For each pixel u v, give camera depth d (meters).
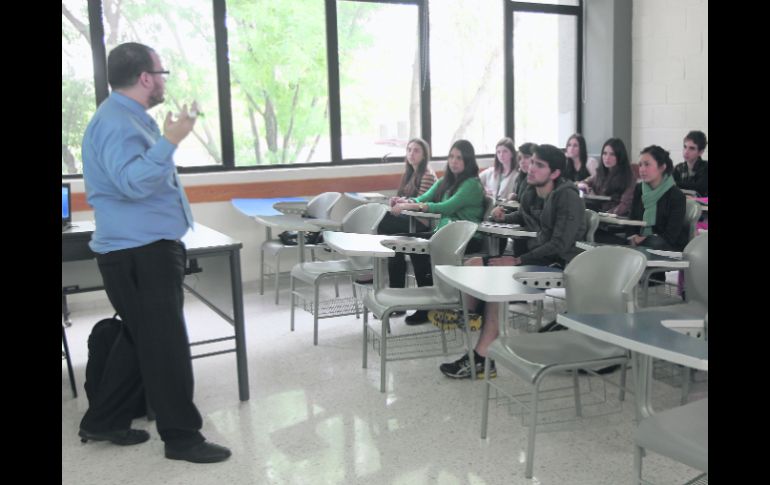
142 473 2.41
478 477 2.28
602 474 2.28
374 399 3.00
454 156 4.44
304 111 5.70
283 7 5.50
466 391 3.06
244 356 3.00
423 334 3.94
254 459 2.47
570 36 6.92
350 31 5.79
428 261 4.27
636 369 1.97
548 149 3.44
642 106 6.78
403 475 2.31
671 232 3.89
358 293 4.99
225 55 5.32
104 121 2.31
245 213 4.66
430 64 6.18
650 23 6.61
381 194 5.79
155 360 2.42
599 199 5.27
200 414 2.78
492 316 3.17
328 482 2.28
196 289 3.26
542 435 2.58
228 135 5.42
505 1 6.48
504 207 4.97
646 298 3.60
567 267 2.50
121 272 2.40
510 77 6.61
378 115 6.02
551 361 2.25
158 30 5.10
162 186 2.38
